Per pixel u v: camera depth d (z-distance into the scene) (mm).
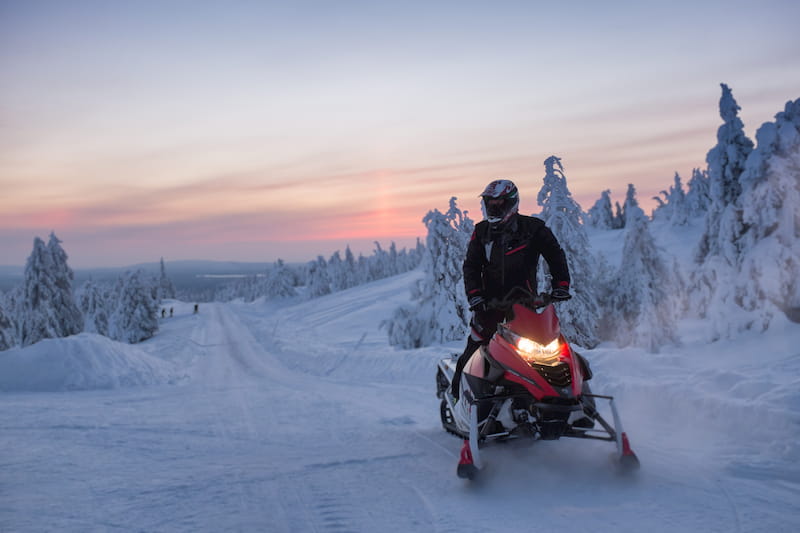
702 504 3021
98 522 3033
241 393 10508
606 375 6434
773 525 2709
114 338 51688
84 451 5035
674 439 4426
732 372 5266
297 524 2973
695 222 60594
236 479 3914
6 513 3197
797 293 16344
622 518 2865
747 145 24562
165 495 3541
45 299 41688
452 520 2943
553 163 17078
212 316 72188
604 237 63750
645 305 18688
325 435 5809
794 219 17078
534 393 3383
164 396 10492
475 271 3916
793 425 3965
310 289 96438
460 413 4230
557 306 16891
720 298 17797
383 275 125688
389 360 14852
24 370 13469
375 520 2998
